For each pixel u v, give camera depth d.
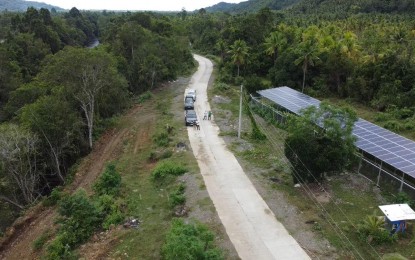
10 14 120.50
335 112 25.44
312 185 26.48
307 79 60.53
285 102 44.59
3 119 42.91
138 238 21.39
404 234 20.66
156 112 49.34
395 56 51.19
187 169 29.42
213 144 35.25
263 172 28.83
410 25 86.81
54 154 34.56
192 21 127.50
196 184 26.78
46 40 84.38
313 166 25.41
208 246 18.61
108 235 22.33
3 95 53.34
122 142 39.88
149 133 41.06
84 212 23.23
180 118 44.44
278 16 121.62
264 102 48.06
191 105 47.72
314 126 25.52
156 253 19.80
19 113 38.16
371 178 27.50
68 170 36.06
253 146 34.50
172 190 26.62
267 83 60.88
